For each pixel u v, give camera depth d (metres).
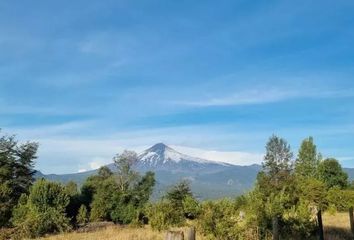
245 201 24.80
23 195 38.88
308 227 24.28
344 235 27.02
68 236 29.94
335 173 54.78
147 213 36.75
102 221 42.16
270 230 23.36
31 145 46.84
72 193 45.44
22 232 33.28
